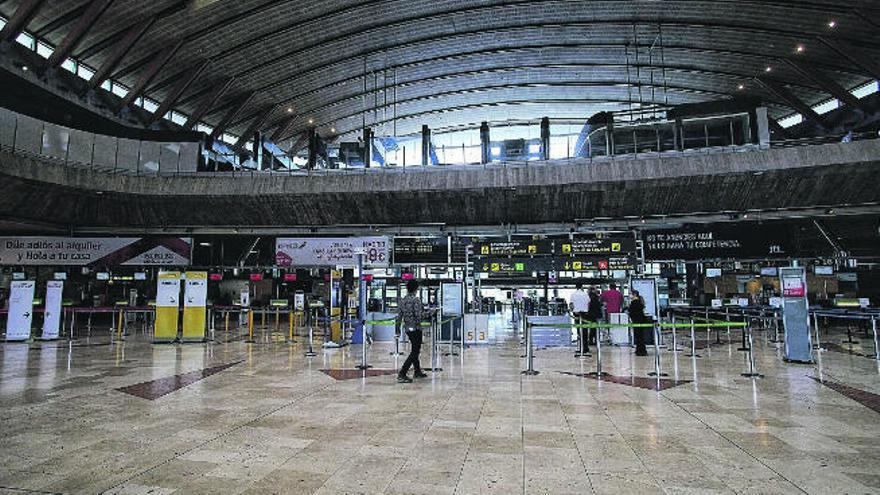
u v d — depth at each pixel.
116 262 22.36
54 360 10.85
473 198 24.61
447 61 39.34
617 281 17.73
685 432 4.92
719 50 34.88
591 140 23.86
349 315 17.00
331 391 7.22
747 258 20.80
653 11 31.62
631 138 23.48
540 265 17.42
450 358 11.34
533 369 9.43
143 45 28.78
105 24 26.17
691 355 11.52
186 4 25.20
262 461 4.05
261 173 25.62
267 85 37.66
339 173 25.14
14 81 24.91
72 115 29.16
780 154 21.84
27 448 4.42
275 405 6.25
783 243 20.64
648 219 24.52
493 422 5.36
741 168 21.97
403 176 24.64
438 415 5.69
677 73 39.75
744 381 7.92
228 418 5.55
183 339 15.02
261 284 30.81
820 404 6.19
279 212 26.11
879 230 25.84
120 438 4.74
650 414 5.71
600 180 23.09
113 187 24.41
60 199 23.73
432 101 46.62
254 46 32.19
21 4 22.56
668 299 22.88
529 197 24.27
